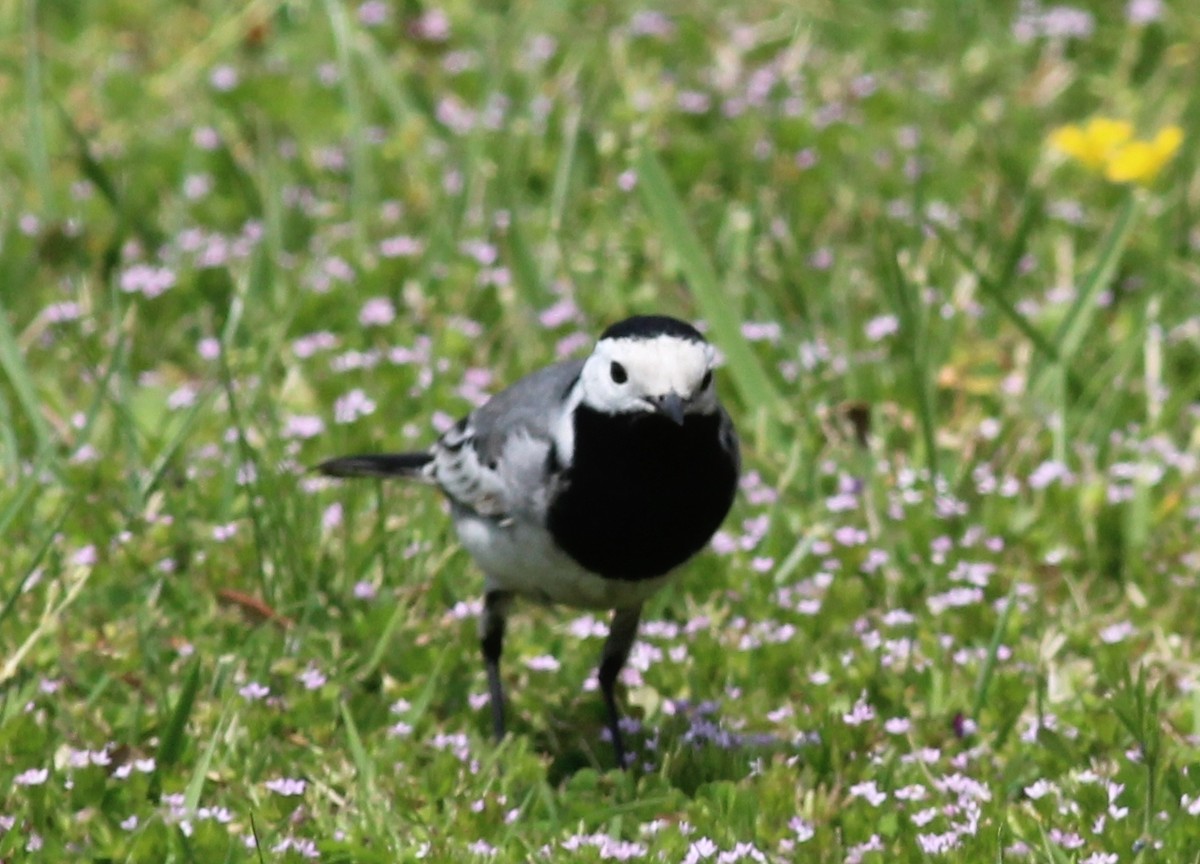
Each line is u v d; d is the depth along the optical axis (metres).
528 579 9.47
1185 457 12.34
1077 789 8.80
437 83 17.50
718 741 9.53
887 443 12.77
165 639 10.47
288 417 12.69
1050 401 12.95
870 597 11.20
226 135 16.56
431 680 9.88
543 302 14.28
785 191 15.64
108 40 18.55
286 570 10.91
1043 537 11.66
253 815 8.64
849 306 14.09
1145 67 18.06
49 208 14.95
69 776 9.03
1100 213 15.59
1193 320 13.96
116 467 12.02
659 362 8.77
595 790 9.30
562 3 18.38
